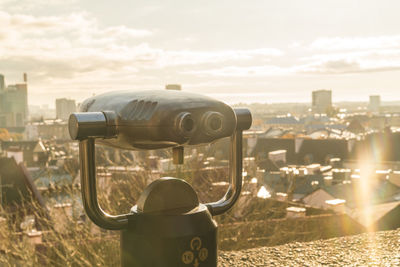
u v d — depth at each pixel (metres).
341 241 2.23
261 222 4.76
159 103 1.10
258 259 2.03
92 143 1.17
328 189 35.41
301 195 37.72
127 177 4.54
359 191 35.47
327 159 74.19
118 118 1.16
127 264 1.24
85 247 3.99
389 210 21.00
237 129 1.40
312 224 9.47
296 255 2.06
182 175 4.66
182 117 1.07
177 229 1.17
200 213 1.23
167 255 1.17
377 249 2.07
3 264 3.75
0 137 148.38
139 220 1.20
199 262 1.20
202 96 1.17
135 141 1.17
